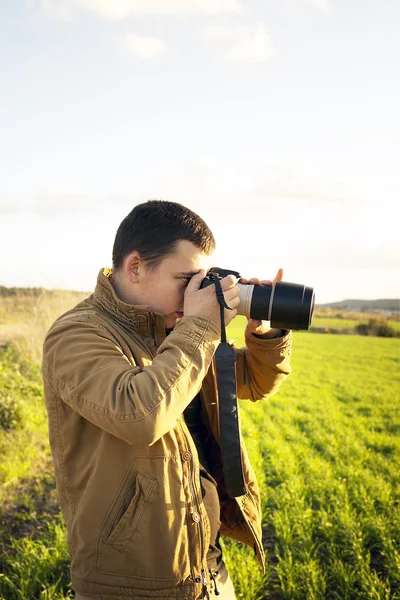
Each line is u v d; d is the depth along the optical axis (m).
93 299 2.09
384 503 5.82
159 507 1.80
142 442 1.67
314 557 4.60
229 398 1.88
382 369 24.75
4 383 10.08
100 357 1.79
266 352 2.34
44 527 5.16
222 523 2.37
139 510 1.78
